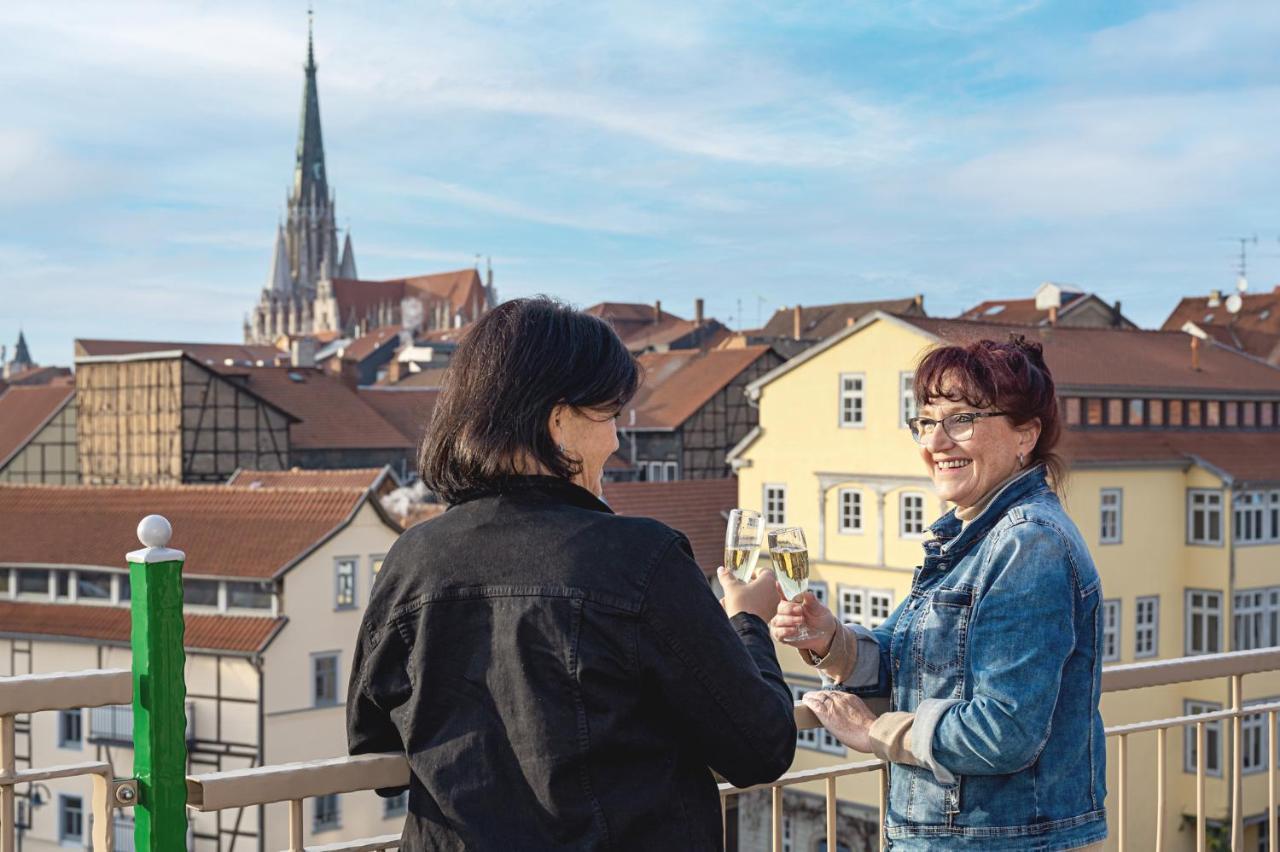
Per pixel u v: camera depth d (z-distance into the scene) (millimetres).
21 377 115250
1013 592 2262
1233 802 3676
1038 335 33812
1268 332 67312
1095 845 2363
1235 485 30172
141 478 50406
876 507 31875
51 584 33062
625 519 1928
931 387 2479
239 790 2107
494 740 1860
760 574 2432
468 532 1952
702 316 97312
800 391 33438
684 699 1852
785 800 27781
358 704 2078
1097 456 29500
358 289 171750
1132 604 30125
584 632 1833
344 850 2248
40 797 28547
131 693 2131
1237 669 3596
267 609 29641
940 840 2371
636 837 1832
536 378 1976
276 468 50969
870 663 2576
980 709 2230
